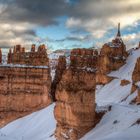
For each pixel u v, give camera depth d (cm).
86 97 9262
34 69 14825
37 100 14575
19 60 15650
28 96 14538
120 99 14638
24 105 14488
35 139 11344
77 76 9381
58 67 15675
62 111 9538
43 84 14762
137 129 7688
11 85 14562
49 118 12556
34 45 15750
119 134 7700
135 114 8675
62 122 9581
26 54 15650
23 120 13812
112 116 9300
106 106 10094
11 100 14450
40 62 15388
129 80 16638
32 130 12406
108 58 19712
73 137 9162
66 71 9594
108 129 8619
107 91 17062
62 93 9475
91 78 9350
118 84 17162
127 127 8056
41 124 12500
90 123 9262
